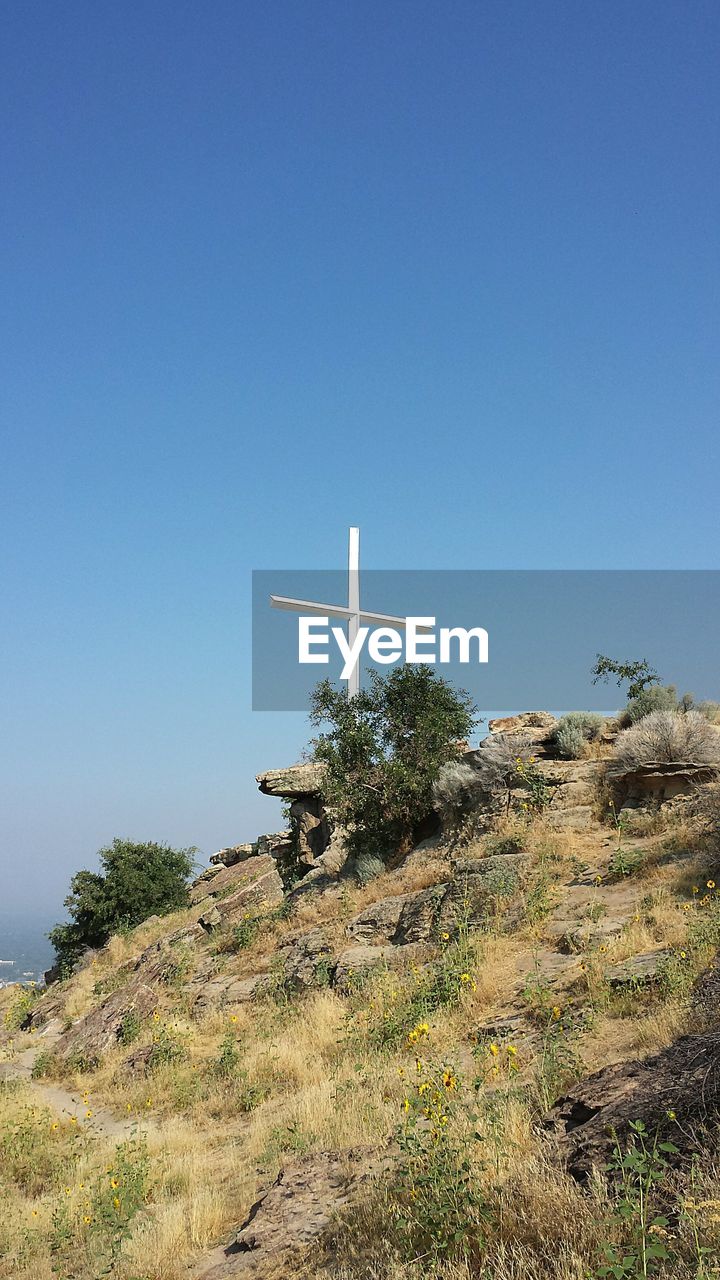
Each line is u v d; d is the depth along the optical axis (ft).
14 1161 42.68
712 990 30.25
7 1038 87.61
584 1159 19.52
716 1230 14.61
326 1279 19.90
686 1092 19.81
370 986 52.21
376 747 82.43
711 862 47.65
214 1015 63.26
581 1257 15.87
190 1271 24.76
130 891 136.05
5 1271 29.58
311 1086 41.14
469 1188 19.80
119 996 74.13
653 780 62.49
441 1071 27.94
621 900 48.47
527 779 68.80
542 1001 38.11
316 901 76.07
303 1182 26.68
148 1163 36.88
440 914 56.85
